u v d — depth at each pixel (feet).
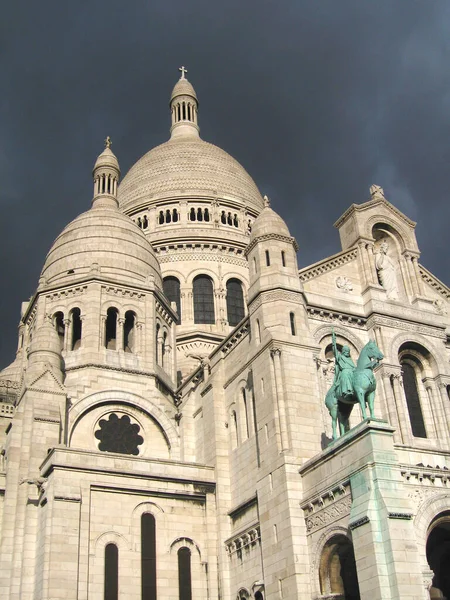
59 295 205.77
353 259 187.11
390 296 189.16
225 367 179.83
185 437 187.83
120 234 223.10
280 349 154.81
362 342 174.29
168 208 300.81
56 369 183.62
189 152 327.67
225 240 285.43
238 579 154.40
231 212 303.68
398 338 176.04
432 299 189.98
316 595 130.11
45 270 220.64
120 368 193.98
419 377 178.91
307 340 159.02
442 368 177.88
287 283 164.76
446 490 129.29
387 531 116.88
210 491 167.32
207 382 183.42
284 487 140.67
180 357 252.83
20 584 149.89
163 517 160.56
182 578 156.76
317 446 147.13
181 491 163.63
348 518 126.21
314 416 150.41
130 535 154.81
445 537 141.38
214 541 162.50
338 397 138.21
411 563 115.44
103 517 153.89
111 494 157.17
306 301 167.32
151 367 199.31
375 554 116.06
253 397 163.84
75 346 203.62
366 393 133.49
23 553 152.15
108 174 256.52
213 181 312.91
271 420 149.89
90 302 200.64
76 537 148.36
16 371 229.25
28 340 219.00
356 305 179.11
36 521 156.56
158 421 191.42
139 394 192.65
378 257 192.95
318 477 136.67
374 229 196.34
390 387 167.12
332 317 173.17
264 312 161.58
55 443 170.19
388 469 123.44
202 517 164.76
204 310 273.95
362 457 125.80
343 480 129.18
